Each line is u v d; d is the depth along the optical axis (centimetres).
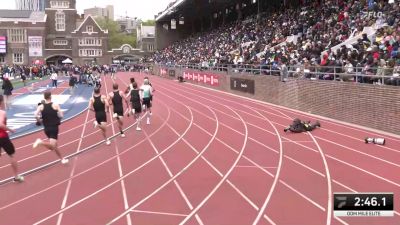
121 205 874
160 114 2275
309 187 973
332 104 1994
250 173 1095
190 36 7338
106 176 1088
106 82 5050
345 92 1892
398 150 1339
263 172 1103
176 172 1113
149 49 9962
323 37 2525
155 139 1566
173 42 8088
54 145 1172
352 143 1455
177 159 1255
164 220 789
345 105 1897
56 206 877
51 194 955
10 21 9069
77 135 1678
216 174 1089
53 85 4278
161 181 1036
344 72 1973
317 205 856
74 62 9569
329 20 2716
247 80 3086
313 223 764
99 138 1603
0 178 1087
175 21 7981
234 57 3712
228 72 3541
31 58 9194
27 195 952
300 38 2852
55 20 9812
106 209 853
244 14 5388
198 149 1385
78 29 9538
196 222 778
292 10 3659
